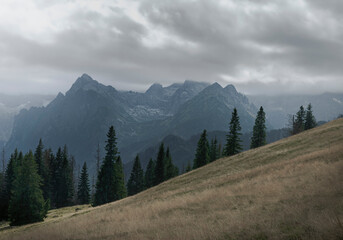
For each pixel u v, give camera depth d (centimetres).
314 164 2186
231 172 3575
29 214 4338
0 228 4359
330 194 1320
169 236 1210
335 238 805
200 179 3859
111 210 2908
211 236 1088
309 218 1023
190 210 1870
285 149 3850
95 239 1543
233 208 1634
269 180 2166
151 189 4388
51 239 1761
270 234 973
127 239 1345
